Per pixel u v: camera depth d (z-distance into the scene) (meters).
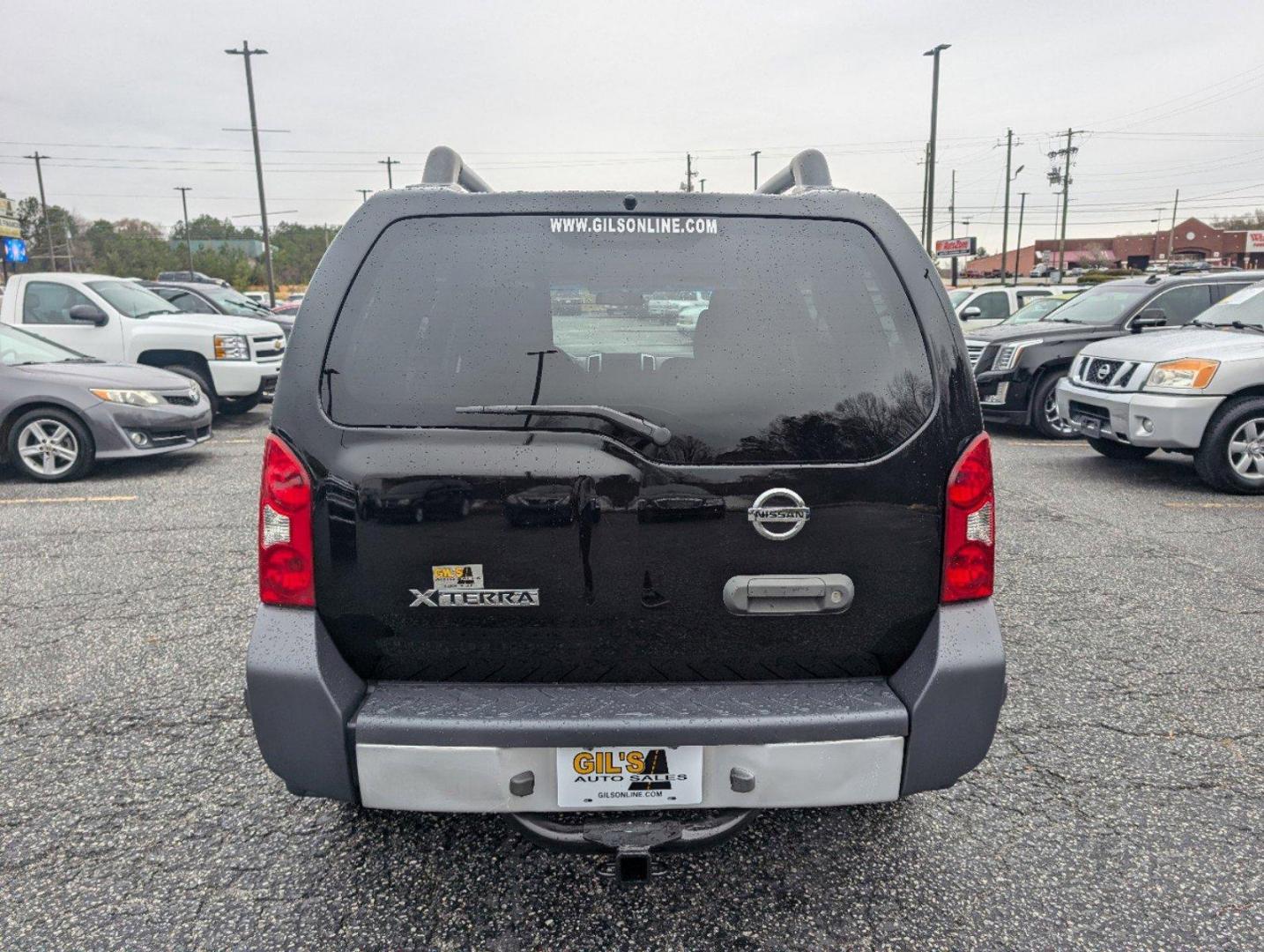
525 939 2.23
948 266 84.38
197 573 5.15
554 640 2.00
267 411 13.12
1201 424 7.01
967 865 2.52
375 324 1.99
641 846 2.02
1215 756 3.11
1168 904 2.35
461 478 1.94
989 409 10.28
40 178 66.88
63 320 10.78
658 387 1.97
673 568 1.97
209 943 2.21
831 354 2.00
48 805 2.81
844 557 1.99
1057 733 3.28
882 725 1.95
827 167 2.46
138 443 7.94
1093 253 103.19
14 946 2.19
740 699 1.99
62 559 5.43
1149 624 4.34
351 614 2.00
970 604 2.06
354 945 2.20
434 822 2.73
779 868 2.51
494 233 2.02
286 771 2.00
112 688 3.66
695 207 2.04
